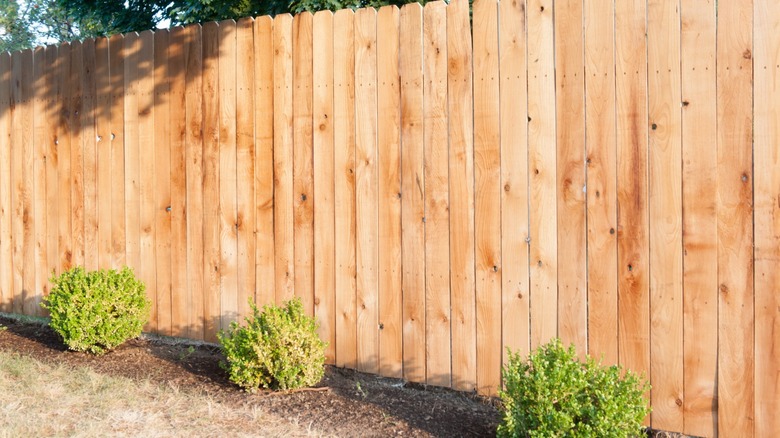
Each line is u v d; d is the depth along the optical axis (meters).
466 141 4.56
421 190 4.73
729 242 3.77
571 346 3.78
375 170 4.91
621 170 4.06
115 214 6.13
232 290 5.56
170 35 5.81
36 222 6.61
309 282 5.21
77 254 6.36
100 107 6.19
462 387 4.61
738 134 3.73
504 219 4.43
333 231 5.10
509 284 4.43
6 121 6.76
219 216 5.60
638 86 4.00
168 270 5.88
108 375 5.04
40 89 6.54
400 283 4.84
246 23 5.45
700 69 3.83
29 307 6.69
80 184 6.32
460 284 4.60
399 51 4.81
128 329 5.67
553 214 4.27
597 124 4.12
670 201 3.92
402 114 4.80
